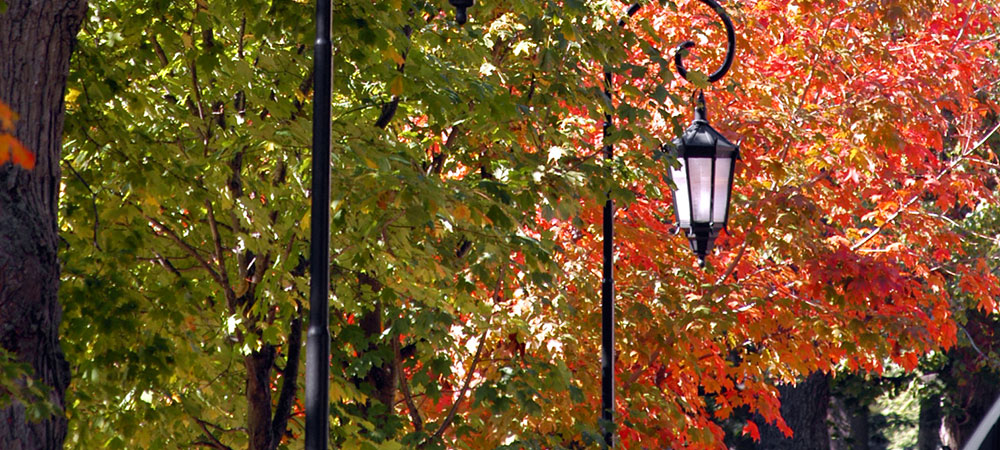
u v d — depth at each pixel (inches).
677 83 676.7
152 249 426.0
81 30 435.2
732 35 527.5
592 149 595.5
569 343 610.2
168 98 460.4
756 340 686.5
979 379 1444.4
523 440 514.6
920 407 1579.7
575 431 536.4
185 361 389.1
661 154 512.4
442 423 553.0
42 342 324.2
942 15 812.6
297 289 434.6
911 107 703.7
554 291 598.5
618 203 520.1
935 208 1067.9
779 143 656.4
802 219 654.5
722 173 513.3
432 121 526.6
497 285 534.6
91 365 368.8
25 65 325.1
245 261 445.4
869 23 737.6
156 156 398.9
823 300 732.7
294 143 405.7
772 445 1389.0
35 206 325.1
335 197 394.9
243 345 426.0
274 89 432.8
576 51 516.1
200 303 437.4
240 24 441.1
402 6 445.4
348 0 409.7
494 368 528.7
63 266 378.9
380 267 450.6
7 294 315.3
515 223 442.3
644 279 660.1
